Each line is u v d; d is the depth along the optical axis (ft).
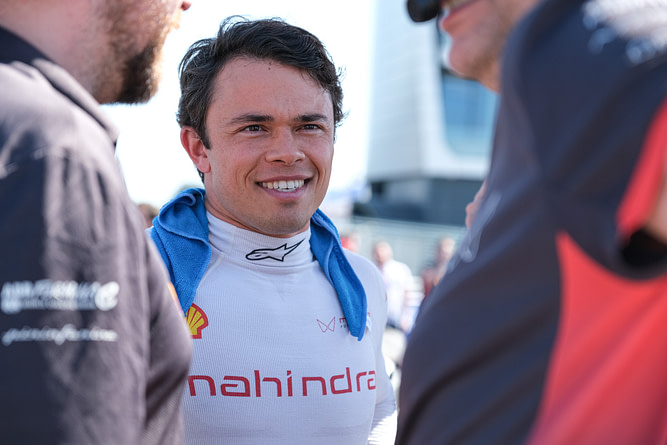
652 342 2.40
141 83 3.36
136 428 2.47
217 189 5.42
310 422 5.06
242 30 5.18
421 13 2.98
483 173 82.69
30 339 2.28
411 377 2.83
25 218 2.34
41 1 2.83
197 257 5.29
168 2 3.26
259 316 5.22
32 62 2.70
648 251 2.16
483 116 83.05
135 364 2.52
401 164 88.69
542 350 2.36
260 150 5.19
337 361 5.33
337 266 5.81
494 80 2.89
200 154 5.74
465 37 2.81
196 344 5.03
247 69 5.15
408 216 82.12
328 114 5.49
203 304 5.16
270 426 4.94
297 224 5.41
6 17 2.78
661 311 2.33
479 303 2.55
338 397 5.22
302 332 5.29
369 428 5.54
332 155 5.64
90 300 2.40
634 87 1.99
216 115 5.28
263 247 5.45
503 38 2.69
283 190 5.35
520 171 2.40
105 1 2.98
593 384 2.36
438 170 81.97
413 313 23.52
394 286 24.90
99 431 2.33
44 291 2.31
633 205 2.03
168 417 3.05
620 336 2.32
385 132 94.02
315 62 5.28
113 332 2.44
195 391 4.93
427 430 2.72
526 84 2.29
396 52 90.07
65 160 2.44
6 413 2.25
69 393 2.29
